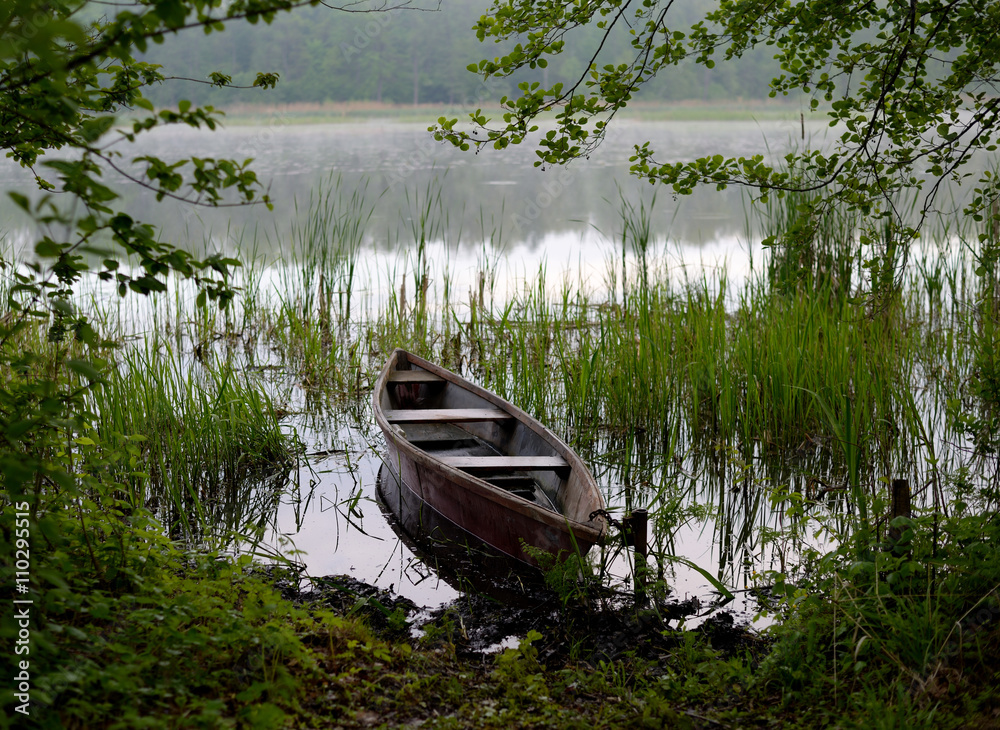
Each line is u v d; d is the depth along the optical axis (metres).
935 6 4.32
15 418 3.09
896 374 7.22
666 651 4.17
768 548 5.50
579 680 3.68
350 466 6.89
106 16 3.51
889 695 3.24
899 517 3.80
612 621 4.51
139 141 28.38
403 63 35.44
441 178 22.47
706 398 7.67
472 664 3.97
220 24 2.36
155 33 2.32
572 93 4.27
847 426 5.96
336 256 11.55
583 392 7.53
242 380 8.79
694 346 7.93
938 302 9.18
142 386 6.79
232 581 4.02
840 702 3.29
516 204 19.42
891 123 4.57
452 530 5.61
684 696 3.54
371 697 3.30
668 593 4.86
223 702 2.83
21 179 19.28
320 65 34.75
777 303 8.38
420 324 10.00
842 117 4.59
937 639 3.40
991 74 4.45
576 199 20.33
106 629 3.24
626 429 7.50
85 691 2.72
